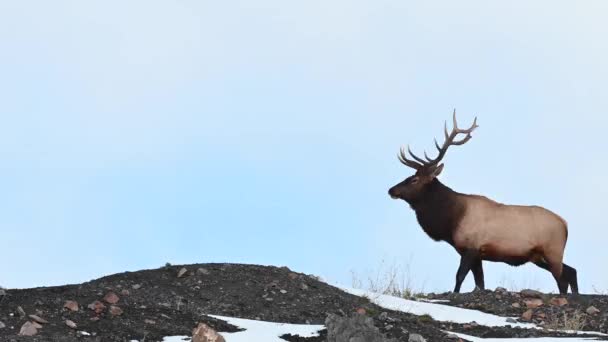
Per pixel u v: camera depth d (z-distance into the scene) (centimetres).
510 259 6359
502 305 5200
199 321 3728
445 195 6431
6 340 3116
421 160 6475
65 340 3216
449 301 5372
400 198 6494
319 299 4688
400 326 3975
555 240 6325
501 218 6328
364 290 5178
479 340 3894
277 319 4316
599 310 5047
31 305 3612
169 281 4766
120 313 3659
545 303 5241
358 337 3247
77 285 4381
